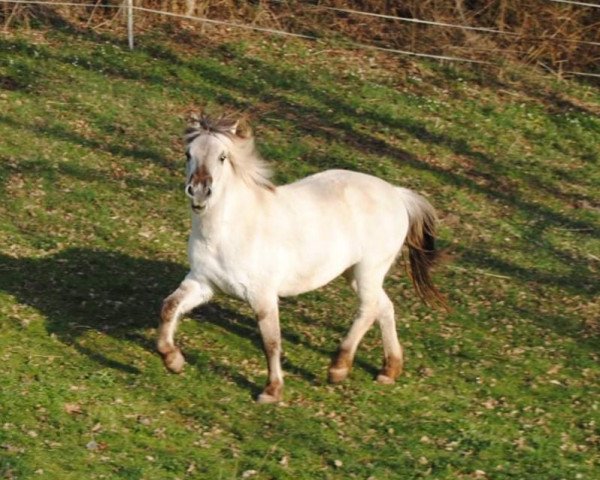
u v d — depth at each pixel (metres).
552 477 9.34
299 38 18.98
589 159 16.73
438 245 13.91
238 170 9.54
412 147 16.25
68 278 11.95
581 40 19.42
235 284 9.75
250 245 9.66
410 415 10.21
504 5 19.50
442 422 10.12
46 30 18.00
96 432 9.24
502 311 12.50
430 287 11.27
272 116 16.48
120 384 10.11
